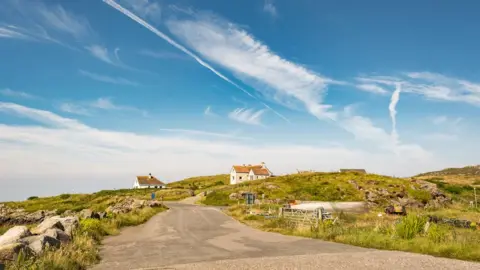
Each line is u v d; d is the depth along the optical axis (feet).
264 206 144.46
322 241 62.34
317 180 252.21
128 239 67.21
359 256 45.42
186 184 422.00
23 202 230.48
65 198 249.34
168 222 101.45
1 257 36.06
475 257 42.57
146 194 281.95
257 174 346.33
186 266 40.93
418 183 231.50
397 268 37.32
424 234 56.80
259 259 44.45
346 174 270.46
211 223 98.53
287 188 232.53
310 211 87.71
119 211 118.73
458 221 84.07
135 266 41.65
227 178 466.29
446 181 332.80
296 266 38.99
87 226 67.36
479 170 480.64
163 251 53.01
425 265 38.78
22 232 45.96
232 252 51.57
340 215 95.96
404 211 122.11
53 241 45.62
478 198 228.63
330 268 37.60
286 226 81.92
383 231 63.21
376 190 213.87
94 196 257.14
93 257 45.91
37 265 35.76
